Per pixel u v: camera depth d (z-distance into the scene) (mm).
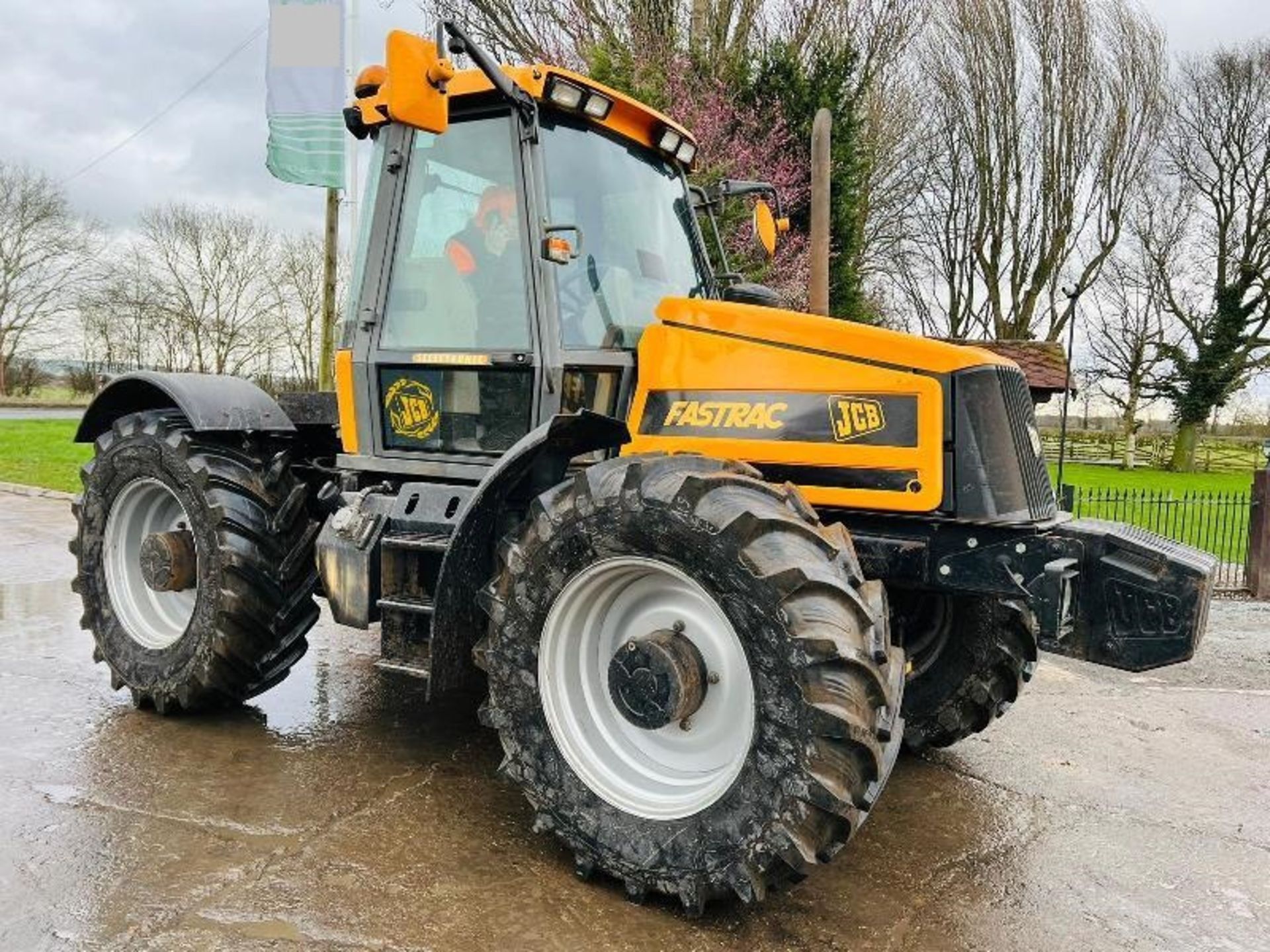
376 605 3475
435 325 3596
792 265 10750
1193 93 26000
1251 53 25469
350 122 3822
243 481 3877
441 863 2855
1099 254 25906
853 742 2346
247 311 32875
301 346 32844
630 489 2650
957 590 2998
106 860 2775
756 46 13617
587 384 3428
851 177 13219
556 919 2582
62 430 21344
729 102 11492
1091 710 4789
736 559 2471
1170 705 4926
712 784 2639
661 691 2652
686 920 2615
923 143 23562
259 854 2855
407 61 2850
